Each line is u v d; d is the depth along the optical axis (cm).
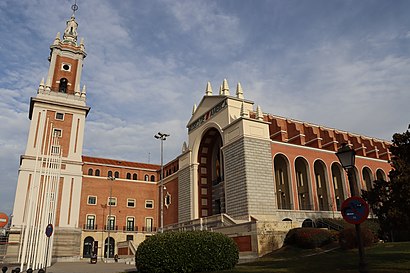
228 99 4425
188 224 4431
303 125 5081
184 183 5144
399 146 1720
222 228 3209
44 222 3256
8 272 2792
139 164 6669
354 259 1877
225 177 4109
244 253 2784
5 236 4616
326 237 2575
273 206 3794
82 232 5462
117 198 5991
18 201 4712
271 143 4125
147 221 6122
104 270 2722
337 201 5006
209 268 1783
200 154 5072
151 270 1747
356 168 5016
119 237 5747
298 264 1914
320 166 4903
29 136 5141
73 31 6269
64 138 5384
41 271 2209
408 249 2023
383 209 1689
